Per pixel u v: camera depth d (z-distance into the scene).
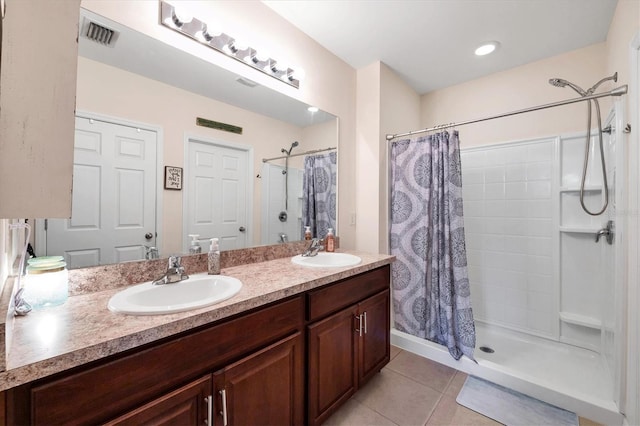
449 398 1.63
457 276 1.94
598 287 2.01
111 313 0.86
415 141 2.20
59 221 1.06
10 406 0.59
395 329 2.32
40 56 0.54
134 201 1.25
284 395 1.15
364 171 2.39
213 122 1.53
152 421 0.77
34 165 0.53
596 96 1.50
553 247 2.18
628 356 1.35
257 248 1.72
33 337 0.70
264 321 1.08
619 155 1.50
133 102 1.24
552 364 1.97
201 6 1.42
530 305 2.28
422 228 2.16
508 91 2.41
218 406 0.92
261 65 1.70
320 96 2.11
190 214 1.44
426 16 1.78
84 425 0.67
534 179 2.26
